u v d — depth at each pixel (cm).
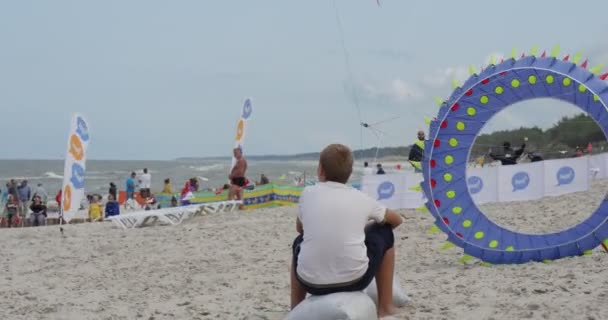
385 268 405
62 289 620
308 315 348
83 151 1229
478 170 1155
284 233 949
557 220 894
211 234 977
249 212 1323
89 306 532
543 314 395
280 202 1576
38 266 777
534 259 597
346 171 385
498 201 1159
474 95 617
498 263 605
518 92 606
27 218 1788
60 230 1124
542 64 597
